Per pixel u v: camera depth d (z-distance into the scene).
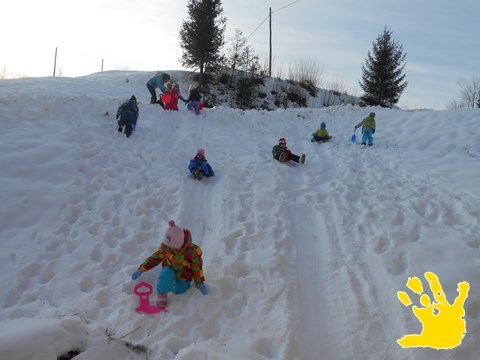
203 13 33.03
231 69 35.84
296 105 33.44
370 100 38.19
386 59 37.94
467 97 49.72
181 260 4.74
